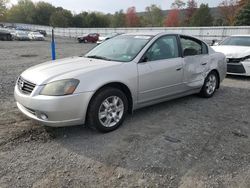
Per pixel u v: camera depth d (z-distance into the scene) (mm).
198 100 5609
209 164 3018
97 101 3557
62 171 2836
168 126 4102
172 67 4566
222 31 32406
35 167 2896
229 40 9320
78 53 17422
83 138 3617
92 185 2615
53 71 3637
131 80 3932
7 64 10945
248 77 8469
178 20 73062
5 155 3125
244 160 3125
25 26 80062
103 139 3598
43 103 3275
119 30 48562
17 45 25031
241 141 3631
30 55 15438
